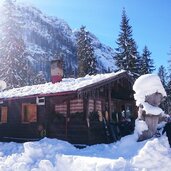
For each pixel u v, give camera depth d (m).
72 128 17.38
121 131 18.61
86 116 16.80
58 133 17.98
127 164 11.12
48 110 18.41
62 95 17.39
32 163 12.49
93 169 11.12
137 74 38.22
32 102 19.36
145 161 11.11
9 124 20.94
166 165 10.98
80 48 41.81
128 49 39.53
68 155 12.77
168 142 12.38
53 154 13.27
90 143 16.56
